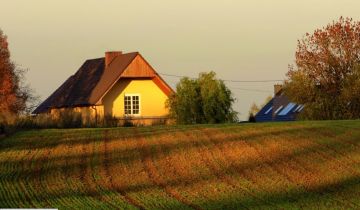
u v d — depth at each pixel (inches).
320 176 1464.1
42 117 2468.0
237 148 1782.7
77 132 2085.4
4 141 1907.0
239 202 1229.7
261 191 1326.3
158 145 1839.3
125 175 1501.0
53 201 1234.0
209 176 1478.8
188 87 2810.0
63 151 1769.2
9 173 1509.6
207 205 1205.7
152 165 1603.1
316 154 1695.4
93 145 1847.9
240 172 1515.7
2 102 2687.0
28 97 2871.6
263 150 1754.4
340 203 1218.6
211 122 2775.6
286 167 1561.3
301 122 2241.6
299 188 1350.9
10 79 2721.5
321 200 1243.2
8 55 2785.4
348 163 1593.3
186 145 1834.4
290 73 2915.8
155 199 1257.4
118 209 1160.2
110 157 1695.4
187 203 1223.5
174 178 1466.5
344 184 1387.8
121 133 2062.0
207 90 2790.4
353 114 2802.7
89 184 1408.7
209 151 1750.7
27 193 1311.5
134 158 1680.6
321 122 2230.6
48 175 1496.1
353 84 2797.7
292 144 1820.9
